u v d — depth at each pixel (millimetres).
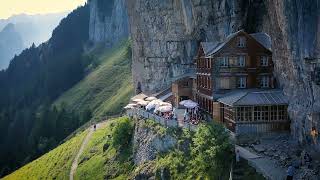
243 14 85875
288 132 64000
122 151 86562
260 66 75875
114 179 79938
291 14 54750
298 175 47562
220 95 75750
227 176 53125
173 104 101812
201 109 85438
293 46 56531
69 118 191875
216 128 56562
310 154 52188
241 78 76125
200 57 85562
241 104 63344
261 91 68625
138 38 144750
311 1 50188
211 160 55281
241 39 75750
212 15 95688
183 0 104250
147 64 138875
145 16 134000
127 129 88438
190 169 61031
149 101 102250
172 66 122000
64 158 104625
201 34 104125
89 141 107625
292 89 62188
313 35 50812
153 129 78250
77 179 88188
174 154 67500
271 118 64062
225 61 75938
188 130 66000
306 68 53875
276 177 47500
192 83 96500
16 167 170000
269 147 57875
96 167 88125
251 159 53281
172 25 117500
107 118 167875
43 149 170625
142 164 75125
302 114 57438
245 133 63594
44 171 104500
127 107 104875
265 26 79000
